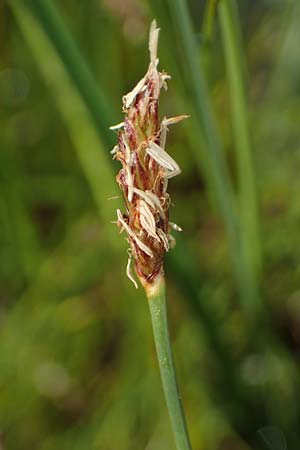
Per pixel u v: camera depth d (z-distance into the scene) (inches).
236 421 6.4
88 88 5.3
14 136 8.1
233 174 8.0
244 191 5.8
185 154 8.0
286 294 7.1
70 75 5.3
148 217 3.6
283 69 7.8
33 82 8.3
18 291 7.7
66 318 7.4
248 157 5.6
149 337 6.8
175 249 5.8
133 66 8.1
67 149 8.1
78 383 7.2
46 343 7.3
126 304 7.0
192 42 5.0
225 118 8.1
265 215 7.6
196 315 6.0
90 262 7.5
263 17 8.6
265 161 7.8
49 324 7.3
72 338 7.3
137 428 6.6
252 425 6.4
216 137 5.4
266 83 8.3
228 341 6.7
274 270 7.2
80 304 7.4
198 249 7.6
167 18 5.3
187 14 5.0
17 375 7.2
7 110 8.2
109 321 7.4
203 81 5.2
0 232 7.7
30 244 7.5
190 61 5.1
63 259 7.6
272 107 7.8
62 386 7.1
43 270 7.5
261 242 6.0
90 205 7.8
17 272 7.7
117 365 7.2
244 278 5.9
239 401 6.3
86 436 6.7
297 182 7.5
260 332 6.4
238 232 5.7
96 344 7.3
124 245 6.8
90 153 6.8
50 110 8.2
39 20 5.2
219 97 8.1
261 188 7.7
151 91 3.6
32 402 7.1
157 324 3.9
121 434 6.6
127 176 3.6
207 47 5.3
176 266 5.8
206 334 6.1
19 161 8.0
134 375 6.8
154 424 6.5
